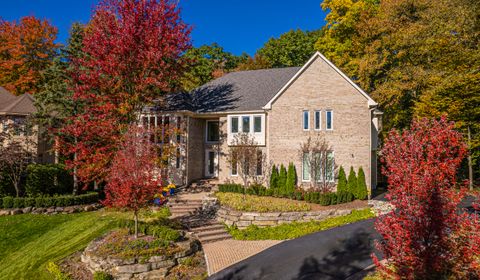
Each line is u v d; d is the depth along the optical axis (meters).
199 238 17.00
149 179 14.67
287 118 25.66
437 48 26.38
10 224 20.17
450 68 24.22
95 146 23.84
